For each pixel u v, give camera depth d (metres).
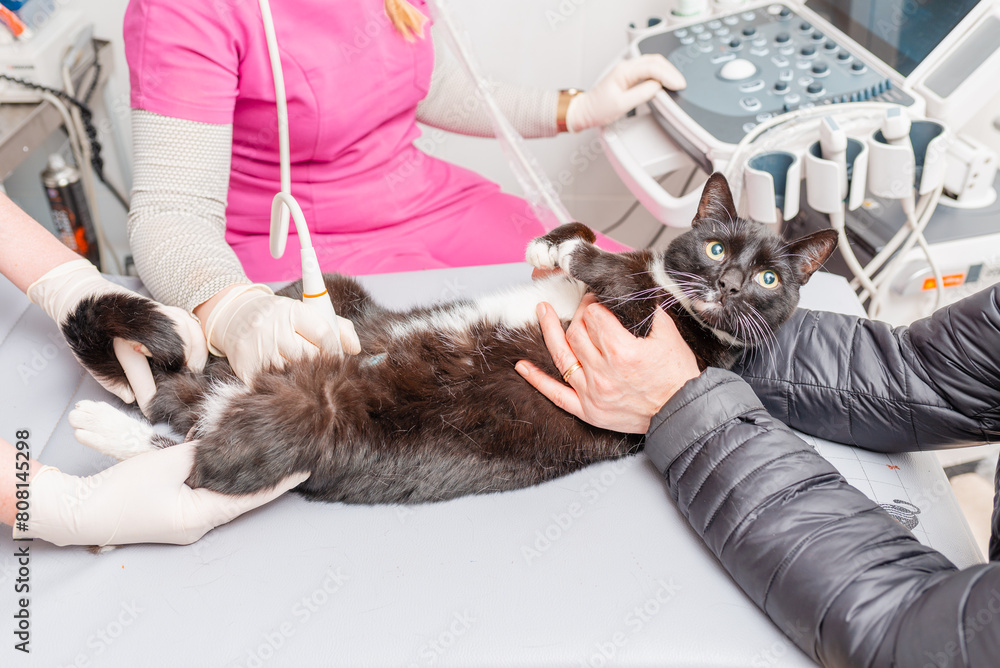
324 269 1.48
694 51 1.67
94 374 1.01
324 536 0.91
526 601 0.83
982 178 1.48
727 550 0.81
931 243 1.44
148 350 0.96
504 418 1.03
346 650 0.79
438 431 1.00
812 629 0.73
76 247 1.86
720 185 1.15
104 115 2.10
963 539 0.94
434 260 1.52
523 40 2.16
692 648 0.78
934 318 0.98
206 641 0.79
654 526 0.92
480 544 0.90
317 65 1.29
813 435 1.07
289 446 0.89
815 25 1.68
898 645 0.65
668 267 1.14
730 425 0.86
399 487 0.97
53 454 0.97
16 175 2.00
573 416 1.03
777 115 1.48
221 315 1.02
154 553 0.88
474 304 1.17
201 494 0.87
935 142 1.31
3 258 0.97
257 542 0.90
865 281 1.45
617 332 0.93
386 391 1.01
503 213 1.66
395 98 1.45
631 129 1.74
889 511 0.95
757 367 1.08
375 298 1.30
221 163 1.22
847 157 1.34
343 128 1.39
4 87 1.65
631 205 2.42
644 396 0.93
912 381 0.97
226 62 1.19
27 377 1.05
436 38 1.62
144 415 1.02
